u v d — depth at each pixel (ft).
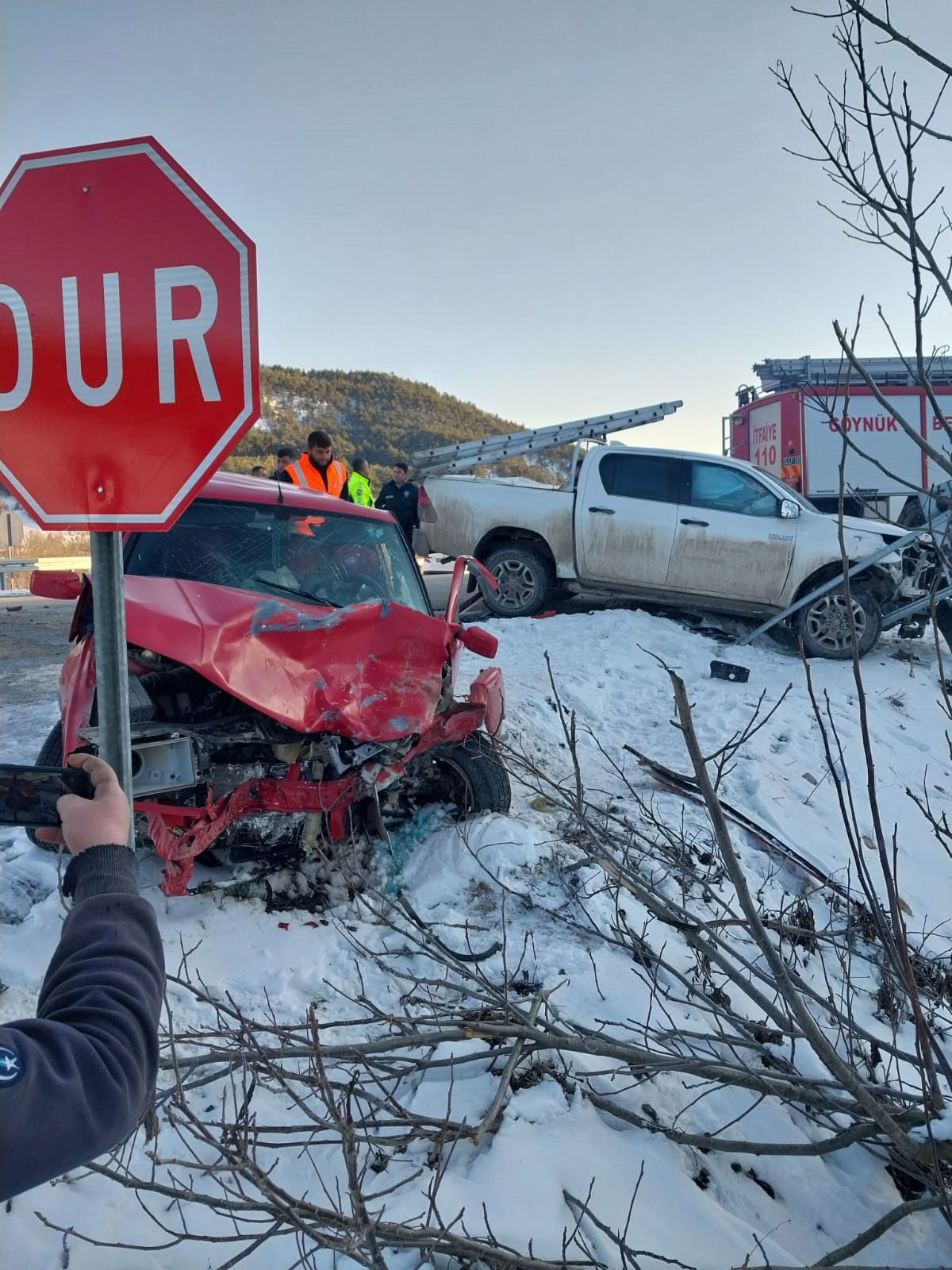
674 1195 7.66
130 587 11.76
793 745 22.26
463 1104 8.43
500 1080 8.66
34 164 5.03
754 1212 7.84
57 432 5.14
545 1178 7.52
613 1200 7.45
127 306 5.02
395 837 13.69
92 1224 6.86
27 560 59.41
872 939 13.09
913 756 22.99
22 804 4.19
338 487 29.84
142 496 5.05
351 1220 6.06
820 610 29.66
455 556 34.40
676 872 13.69
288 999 10.01
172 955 10.43
